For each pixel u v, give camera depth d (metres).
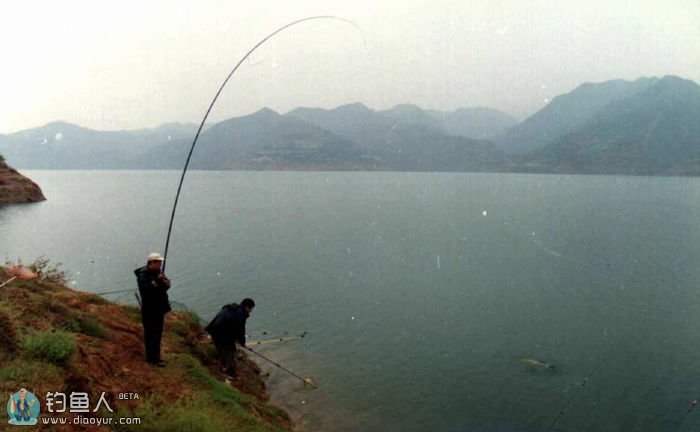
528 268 35.78
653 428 11.35
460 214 86.62
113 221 65.62
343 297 25.27
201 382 8.64
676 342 18.14
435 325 20.20
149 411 6.44
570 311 23.03
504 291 27.59
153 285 8.18
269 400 11.98
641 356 16.52
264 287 27.25
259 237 52.25
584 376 14.58
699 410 12.29
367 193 161.50
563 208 102.50
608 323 20.83
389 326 19.83
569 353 16.78
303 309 22.36
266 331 18.67
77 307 9.57
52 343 6.15
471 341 18.02
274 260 37.31
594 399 12.88
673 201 126.69
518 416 11.81
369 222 71.69
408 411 11.89
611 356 16.47
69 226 57.62
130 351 8.39
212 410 7.56
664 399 12.98
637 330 19.80
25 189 100.25
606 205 111.12
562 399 12.89
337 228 62.84
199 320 14.85
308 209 96.19
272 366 14.66
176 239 48.69
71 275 28.44
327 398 12.44
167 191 159.25
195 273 31.09
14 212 76.62
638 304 24.59
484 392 13.20
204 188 184.00
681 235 57.31
